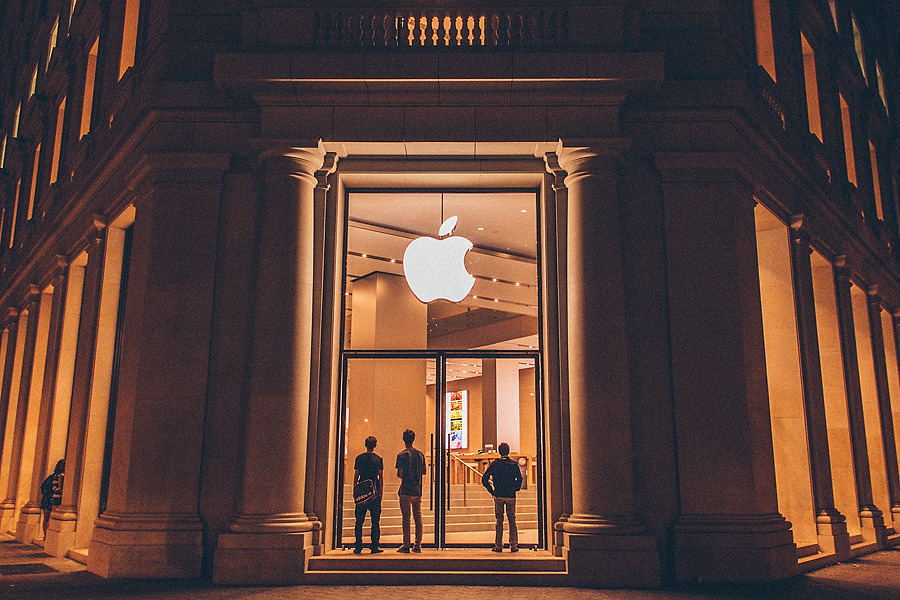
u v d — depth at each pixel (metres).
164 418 10.23
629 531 9.41
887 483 16.23
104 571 9.77
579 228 10.36
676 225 10.62
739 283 10.45
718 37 11.45
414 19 11.03
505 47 10.69
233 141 11.07
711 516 9.73
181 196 10.92
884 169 20.66
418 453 10.88
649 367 10.25
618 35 10.79
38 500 15.42
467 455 12.79
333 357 10.66
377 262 13.03
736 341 10.26
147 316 10.55
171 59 11.51
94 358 12.81
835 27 18.58
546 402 10.52
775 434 12.59
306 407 10.16
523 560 9.59
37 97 20.44
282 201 10.47
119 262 13.38
